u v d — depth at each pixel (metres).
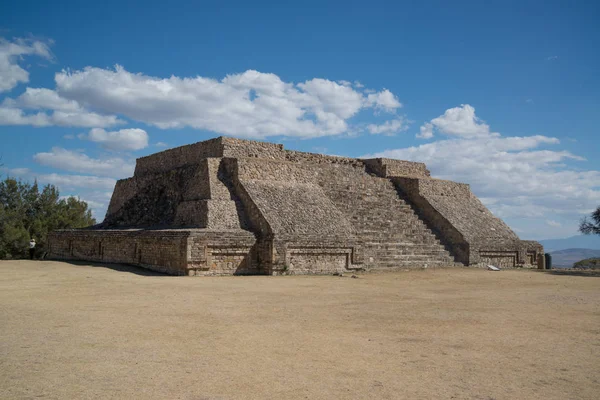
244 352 9.42
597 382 8.02
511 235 39.09
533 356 9.50
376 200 36.78
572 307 15.48
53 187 48.84
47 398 6.86
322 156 39.28
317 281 22.53
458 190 42.19
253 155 33.81
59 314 12.80
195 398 6.99
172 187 34.53
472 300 16.83
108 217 42.22
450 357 9.35
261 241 26.25
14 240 41.75
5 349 9.31
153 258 26.22
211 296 16.66
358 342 10.39
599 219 38.88
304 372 8.27
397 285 21.38
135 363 8.55
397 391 7.45
